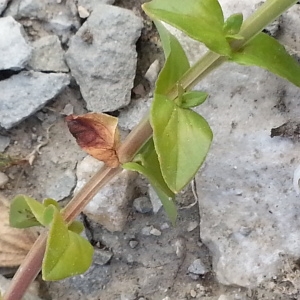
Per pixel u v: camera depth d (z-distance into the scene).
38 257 0.09
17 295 0.09
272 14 0.07
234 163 0.10
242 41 0.08
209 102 0.10
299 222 0.10
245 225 0.10
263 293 0.10
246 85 0.10
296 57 0.10
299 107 0.10
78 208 0.09
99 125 0.08
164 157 0.07
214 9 0.07
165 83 0.08
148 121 0.08
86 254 0.08
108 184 0.10
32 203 0.09
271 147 0.10
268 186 0.10
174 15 0.07
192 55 0.10
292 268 0.10
